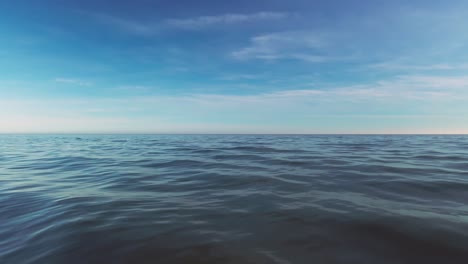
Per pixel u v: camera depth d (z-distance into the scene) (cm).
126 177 934
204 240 394
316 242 385
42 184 827
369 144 2775
